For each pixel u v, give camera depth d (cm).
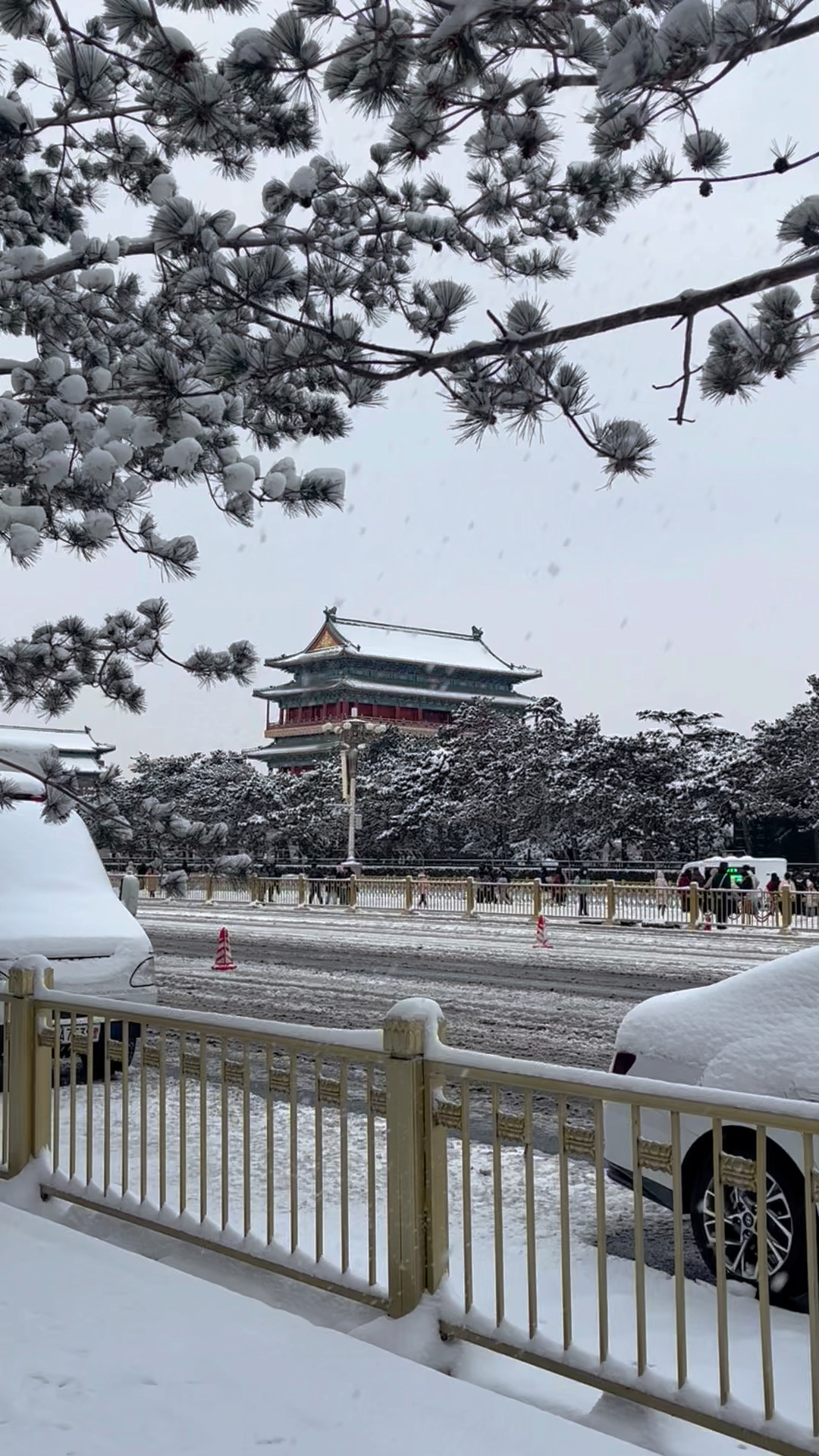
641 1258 364
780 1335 467
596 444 488
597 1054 1087
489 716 5897
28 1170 591
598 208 618
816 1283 328
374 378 523
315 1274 452
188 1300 445
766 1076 511
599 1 418
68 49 659
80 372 778
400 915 3509
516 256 667
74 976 946
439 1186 421
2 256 767
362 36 458
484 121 529
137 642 834
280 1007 1410
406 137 498
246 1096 487
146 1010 534
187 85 543
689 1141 537
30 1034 602
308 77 482
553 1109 910
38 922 971
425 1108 424
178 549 769
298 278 569
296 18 462
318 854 5616
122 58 609
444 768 5441
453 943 2420
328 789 5806
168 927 3016
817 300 500
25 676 807
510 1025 1264
